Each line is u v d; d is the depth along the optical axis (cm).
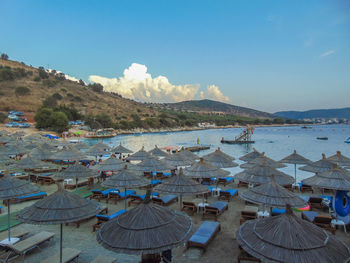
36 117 7675
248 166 1529
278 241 464
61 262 623
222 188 1631
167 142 6525
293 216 512
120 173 1154
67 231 946
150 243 485
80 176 1258
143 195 1316
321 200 1182
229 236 906
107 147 2431
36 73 16600
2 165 2281
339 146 5272
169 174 2005
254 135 9556
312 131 13075
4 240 799
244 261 725
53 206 618
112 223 555
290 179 1153
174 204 1277
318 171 1352
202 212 1172
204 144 5953
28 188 806
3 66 15275
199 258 754
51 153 2019
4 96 11150
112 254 783
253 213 1009
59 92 14112
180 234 526
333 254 447
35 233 927
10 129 7175
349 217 994
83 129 9306
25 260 734
